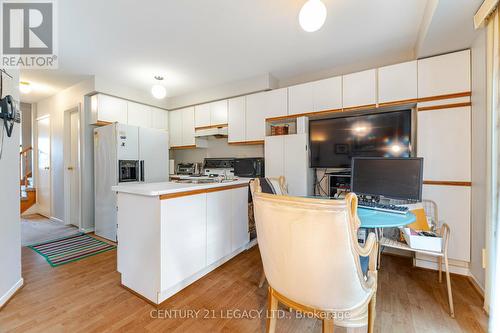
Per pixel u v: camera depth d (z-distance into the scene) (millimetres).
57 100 4125
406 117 2492
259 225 1090
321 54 2770
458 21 1739
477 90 1935
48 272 2172
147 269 1691
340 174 2898
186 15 2006
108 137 3221
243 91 3562
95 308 1613
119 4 1849
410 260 2484
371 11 1957
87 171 3570
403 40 2443
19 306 1636
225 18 2055
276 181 2301
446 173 2148
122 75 3375
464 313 1582
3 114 1655
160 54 2744
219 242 2188
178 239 1750
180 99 4383
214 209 2117
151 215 1655
